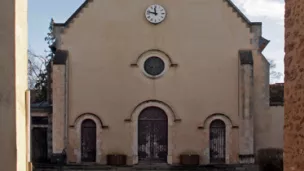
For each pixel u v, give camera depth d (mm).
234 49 23703
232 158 23172
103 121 23312
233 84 23547
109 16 23672
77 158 23047
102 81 23469
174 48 23641
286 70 8672
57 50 23438
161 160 23312
